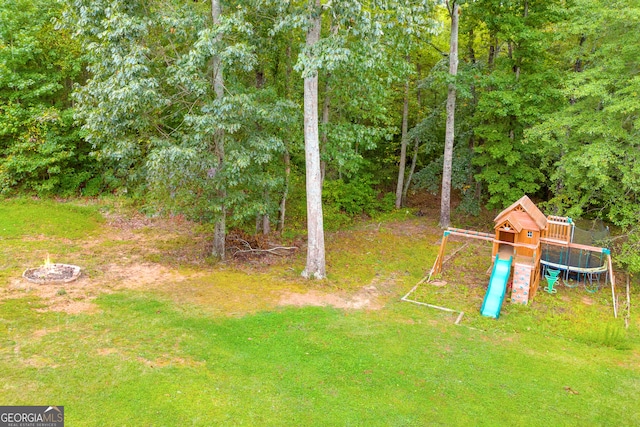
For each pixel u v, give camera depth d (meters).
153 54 10.94
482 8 16.27
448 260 13.88
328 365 7.26
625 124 11.43
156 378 6.41
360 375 7.02
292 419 5.80
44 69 17.22
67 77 18.02
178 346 7.47
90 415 5.45
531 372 7.36
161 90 10.91
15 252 11.95
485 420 6.03
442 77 16.22
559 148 12.95
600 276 12.54
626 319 9.68
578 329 9.05
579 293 11.31
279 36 13.22
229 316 8.94
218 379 6.59
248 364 7.12
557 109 15.19
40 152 16.48
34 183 17.16
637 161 10.45
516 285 10.45
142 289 10.07
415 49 17.53
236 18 10.09
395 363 7.46
